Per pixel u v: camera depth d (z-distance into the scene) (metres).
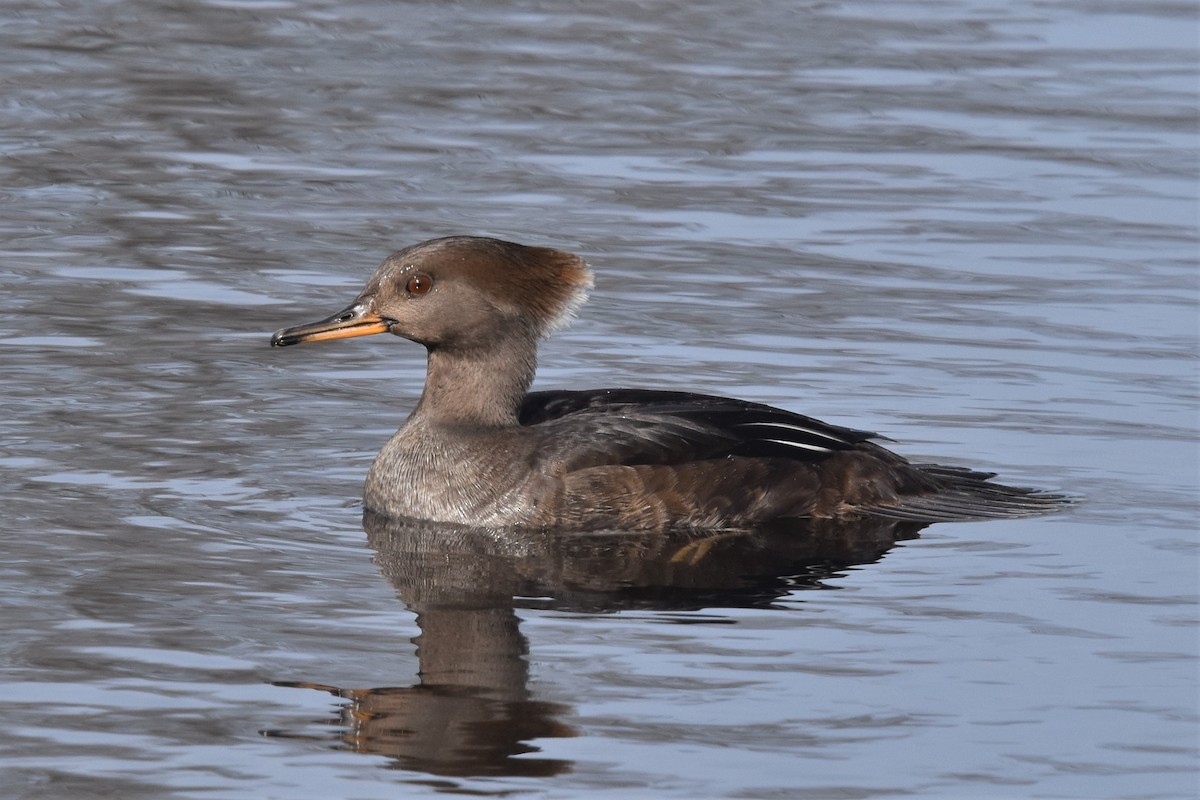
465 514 13.47
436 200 21.16
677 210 21.00
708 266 19.28
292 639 10.91
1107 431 15.16
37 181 21.42
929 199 21.38
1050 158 22.77
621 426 13.86
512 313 13.91
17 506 13.07
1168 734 9.81
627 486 13.47
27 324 17.25
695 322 17.75
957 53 26.97
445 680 10.35
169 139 23.11
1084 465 14.49
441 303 13.76
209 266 19.02
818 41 27.59
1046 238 20.14
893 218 20.77
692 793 9.15
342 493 13.92
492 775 9.30
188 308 17.89
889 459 14.04
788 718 9.98
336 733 9.70
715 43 27.48
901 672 10.57
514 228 20.23
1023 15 29.00
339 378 16.48
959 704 10.16
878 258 19.56
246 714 9.90
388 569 12.30
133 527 12.79
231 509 13.34
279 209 20.80
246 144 23.05
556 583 12.15
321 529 13.10
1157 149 23.02
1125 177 22.05
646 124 24.05
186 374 16.25
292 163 22.39
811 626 11.30
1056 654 10.84
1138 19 28.75
